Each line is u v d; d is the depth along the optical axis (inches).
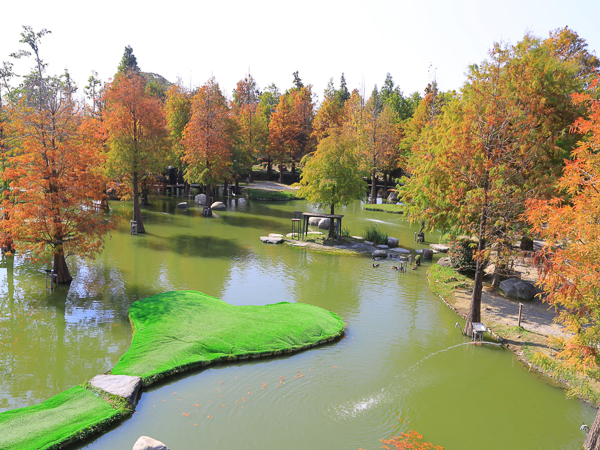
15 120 1107.3
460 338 865.5
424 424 581.3
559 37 1177.4
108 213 2172.7
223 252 1505.9
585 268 471.5
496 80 932.6
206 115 2294.5
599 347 533.3
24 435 499.2
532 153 907.4
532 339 843.4
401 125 3152.1
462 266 1274.6
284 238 1752.0
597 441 518.0
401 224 2224.4
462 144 880.9
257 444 522.3
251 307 959.6
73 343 782.5
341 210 2706.7
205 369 700.7
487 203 845.8
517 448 538.3
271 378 681.6
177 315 876.6
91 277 1165.7
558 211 502.3
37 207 991.6
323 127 3791.8
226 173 2400.3
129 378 632.4
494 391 672.4
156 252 1464.1
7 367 690.8
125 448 506.3
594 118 490.9
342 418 584.4
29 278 1159.0
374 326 914.7
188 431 541.3
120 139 1656.0
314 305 1022.4
